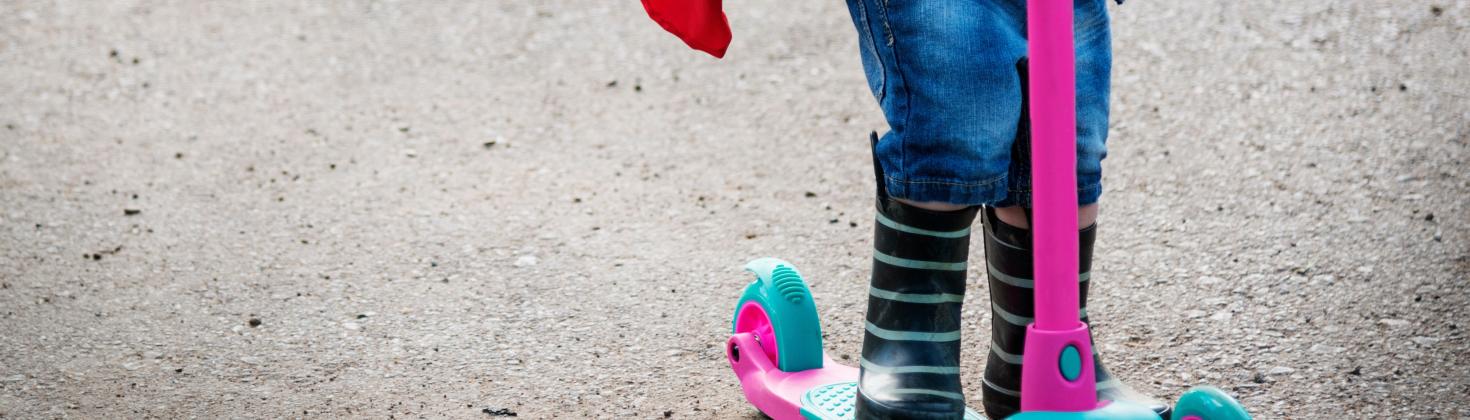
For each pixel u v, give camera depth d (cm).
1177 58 603
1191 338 363
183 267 441
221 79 642
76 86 635
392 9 735
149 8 744
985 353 358
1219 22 638
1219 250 421
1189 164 497
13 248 457
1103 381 278
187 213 490
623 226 470
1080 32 262
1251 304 381
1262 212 450
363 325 393
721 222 471
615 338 379
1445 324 359
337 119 591
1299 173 480
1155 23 645
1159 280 402
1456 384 326
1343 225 433
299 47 683
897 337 271
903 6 250
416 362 367
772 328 324
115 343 382
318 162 542
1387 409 316
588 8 725
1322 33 614
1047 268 239
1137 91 572
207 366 366
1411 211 439
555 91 617
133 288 424
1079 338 242
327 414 335
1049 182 235
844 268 427
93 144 564
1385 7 640
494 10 727
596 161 536
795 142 548
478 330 388
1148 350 358
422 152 550
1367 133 510
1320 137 511
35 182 521
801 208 481
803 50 650
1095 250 429
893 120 259
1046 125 232
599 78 631
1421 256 404
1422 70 567
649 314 396
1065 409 243
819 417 294
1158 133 529
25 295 418
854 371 318
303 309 406
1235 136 520
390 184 516
